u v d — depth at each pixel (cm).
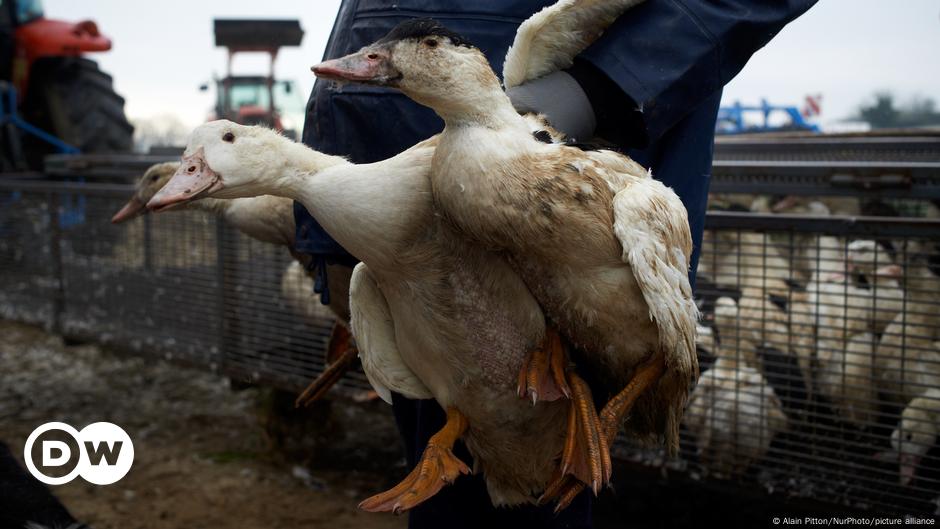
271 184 171
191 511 386
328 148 207
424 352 185
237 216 308
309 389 255
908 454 310
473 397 186
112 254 536
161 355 509
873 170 352
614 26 185
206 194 169
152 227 508
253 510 389
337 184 165
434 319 177
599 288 163
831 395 337
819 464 335
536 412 187
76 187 545
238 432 490
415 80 150
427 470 174
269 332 450
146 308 519
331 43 215
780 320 340
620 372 179
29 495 222
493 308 176
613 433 169
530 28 174
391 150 202
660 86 181
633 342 171
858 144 480
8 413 518
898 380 329
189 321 493
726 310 349
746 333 359
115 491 406
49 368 612
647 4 186
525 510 218
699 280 366
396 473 432
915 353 336
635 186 162
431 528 222
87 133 1003
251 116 1216
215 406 536
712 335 344
